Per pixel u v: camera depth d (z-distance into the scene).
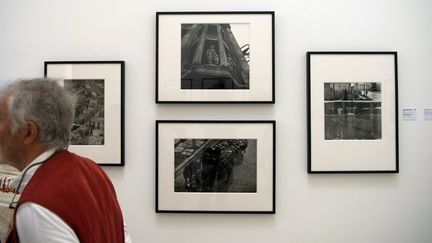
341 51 1.74
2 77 1.76
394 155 1.74
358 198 1.76
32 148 0.89
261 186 1.73
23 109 0.84
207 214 1.76
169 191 1.74
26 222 0.77
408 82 1.76
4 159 0.92
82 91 1.75
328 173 1.74
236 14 1.74
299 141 1.75
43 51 1.77
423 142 1.76
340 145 1.73
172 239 1.76
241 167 1.74
